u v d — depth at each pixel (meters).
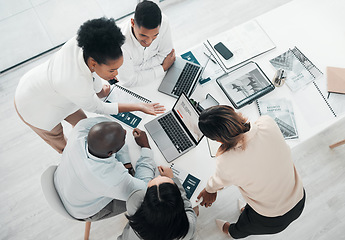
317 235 2.21
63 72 1.41
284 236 2.21
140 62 1.93
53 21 2.96
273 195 1.34
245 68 1.86
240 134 1.15
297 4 2.08
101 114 1.74
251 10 3.04
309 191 2.33
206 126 1.15
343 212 2.27
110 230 2.22
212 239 2.20
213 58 1.91
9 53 2.85
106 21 1.27
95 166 1.38
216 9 3.05
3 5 2.95
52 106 1.63
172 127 1.73
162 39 1.87
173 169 1.64
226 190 2.32
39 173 2.41
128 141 1.70
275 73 1.82
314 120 1.74
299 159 2.44
